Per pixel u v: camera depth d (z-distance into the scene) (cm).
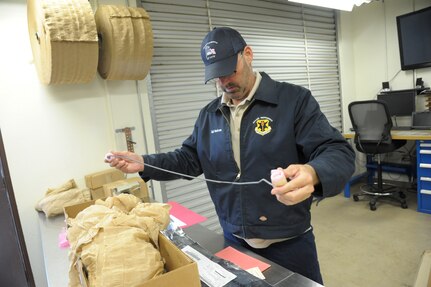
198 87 276
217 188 125
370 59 416
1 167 158
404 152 386
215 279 88
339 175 82
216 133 124
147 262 66
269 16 324
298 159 112
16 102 184
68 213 106
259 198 113
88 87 211
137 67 204
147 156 130
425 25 342
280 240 116
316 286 88
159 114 254
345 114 426
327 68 398
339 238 274
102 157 218
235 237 126
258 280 86
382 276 212
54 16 157
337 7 299
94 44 171
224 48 107
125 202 95
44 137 195
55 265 110
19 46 184
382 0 392
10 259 163
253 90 115
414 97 355
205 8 275
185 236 121
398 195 345
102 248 68
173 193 265
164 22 251
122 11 188
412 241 254
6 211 160
